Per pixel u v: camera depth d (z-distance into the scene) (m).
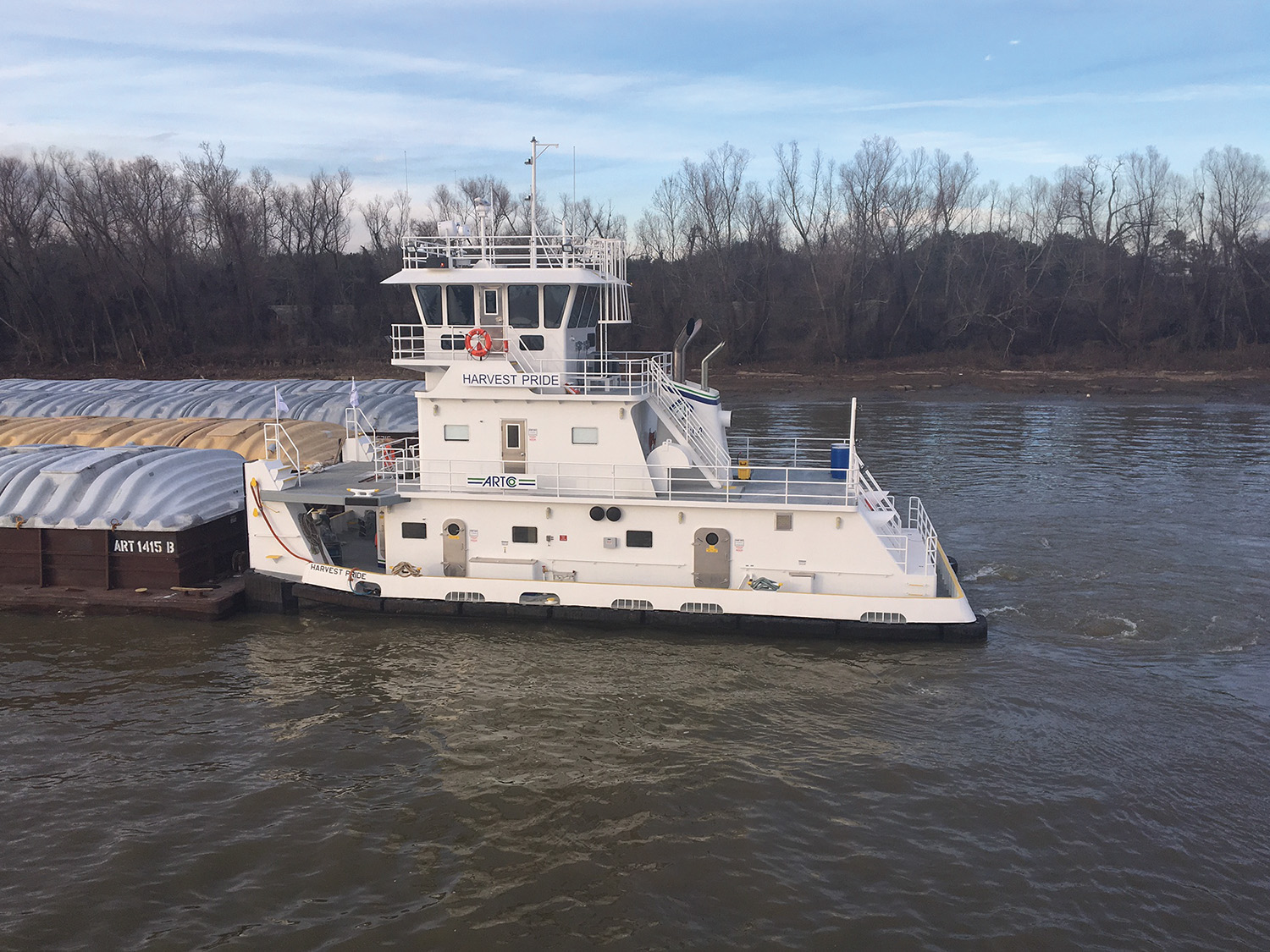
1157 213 92.88
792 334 95.25
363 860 14.05
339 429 40.97
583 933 12.49
